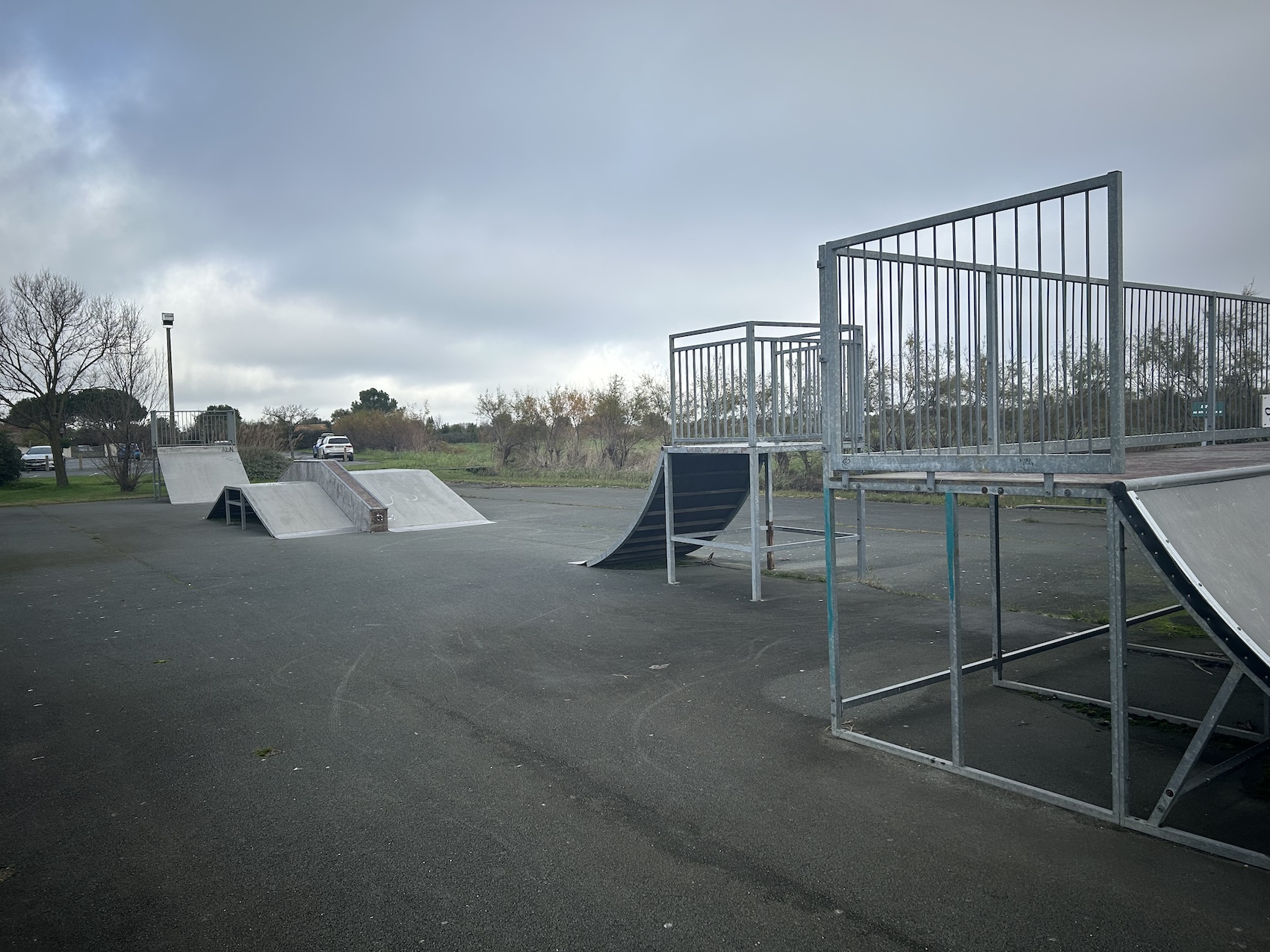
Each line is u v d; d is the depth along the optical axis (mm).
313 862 3326
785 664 6070
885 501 18062
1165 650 6039
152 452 28984
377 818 3717
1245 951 2592
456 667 6242
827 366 4496
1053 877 3055
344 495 16672
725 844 3373
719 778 4055
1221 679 5410
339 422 55250
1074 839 3354
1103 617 7152
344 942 2770
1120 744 3418
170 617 8336
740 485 10734
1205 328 6668
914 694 5324
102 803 3973
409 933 2809
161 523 18172
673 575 9664
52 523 18516
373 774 4234
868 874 3105
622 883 3088
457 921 2871
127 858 3412
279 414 47719
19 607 9094
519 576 10297
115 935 2855
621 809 3736
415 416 46781
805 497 19609
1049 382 5461
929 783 3941
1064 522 13820
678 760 4305
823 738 4570
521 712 5148
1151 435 6035
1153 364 6215
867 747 4434
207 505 23094
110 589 10094
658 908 2912
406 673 6113
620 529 15438
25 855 3463
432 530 15906
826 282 4488
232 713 5285
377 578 10406
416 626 7664
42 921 2957
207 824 3707
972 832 3430
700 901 2949
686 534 10922
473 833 3535
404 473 18656
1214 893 2928
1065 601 7840
